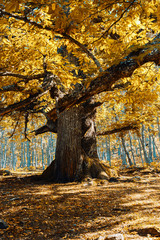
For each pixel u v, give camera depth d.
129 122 11.23
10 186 8.84
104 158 32.59
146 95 3.95
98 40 2.86
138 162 26.91
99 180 8.89
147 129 19.69
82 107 10.39
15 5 1.67
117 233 3.25
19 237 3.51
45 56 3.81
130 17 2.50
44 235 3.56
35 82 5.09
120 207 4.98
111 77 3.19
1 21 2.74
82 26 2.58
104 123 19.42
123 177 10.20
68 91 5.36
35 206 5.47
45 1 1.92
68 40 2.81
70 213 4.82
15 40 4.14
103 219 4.18
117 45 2.93
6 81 4.46
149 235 2.97
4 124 10.97
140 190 6.95
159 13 1.93
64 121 10.06
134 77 3.50
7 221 4.30
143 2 2.17
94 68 2.59
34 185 8.81
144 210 4.48
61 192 7.14
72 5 2.22
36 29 3.27
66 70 3.14
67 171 9.38
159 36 2.78
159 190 6.71
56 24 2.16
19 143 33.03
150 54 2.82
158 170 12.19
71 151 9.55
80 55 3.18
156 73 3.49
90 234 3.41
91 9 2.15
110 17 2.69
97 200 5.89
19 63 4.19
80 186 8.07
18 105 3.65
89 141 10.29
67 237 3.40
